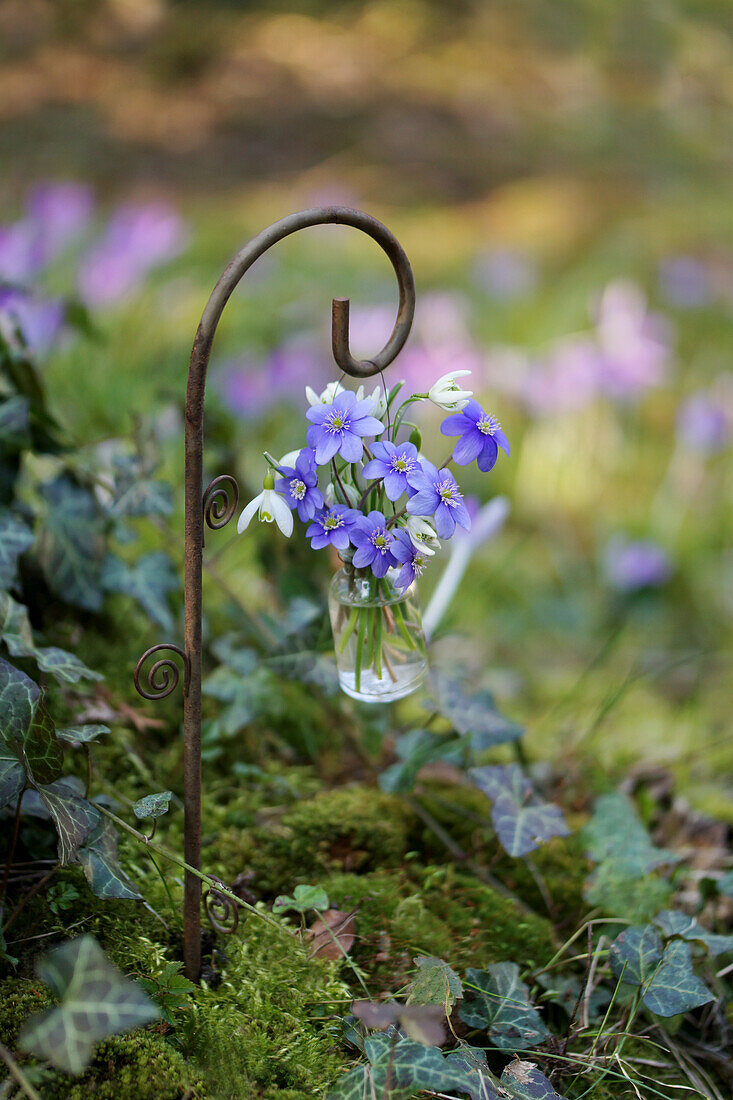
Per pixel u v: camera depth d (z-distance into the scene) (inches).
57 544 39.8
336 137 164.4
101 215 120.6
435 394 32.5
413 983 33.2
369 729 40.4
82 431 54.7
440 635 42.4
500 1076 33.9
